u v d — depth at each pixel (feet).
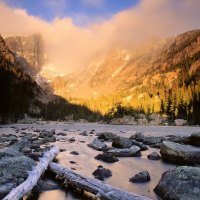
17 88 524.93
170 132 168.45
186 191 30.99
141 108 477.36
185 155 54.70
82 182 35.17
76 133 136.77
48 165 44.39
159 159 59.57
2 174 35.81
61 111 554.05
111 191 31.01
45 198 33.27
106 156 57.47
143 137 96.78
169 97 428.15
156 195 34.42
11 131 143.64
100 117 513.86
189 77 643.45
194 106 358.02
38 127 209.67
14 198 29.40
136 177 41.57
